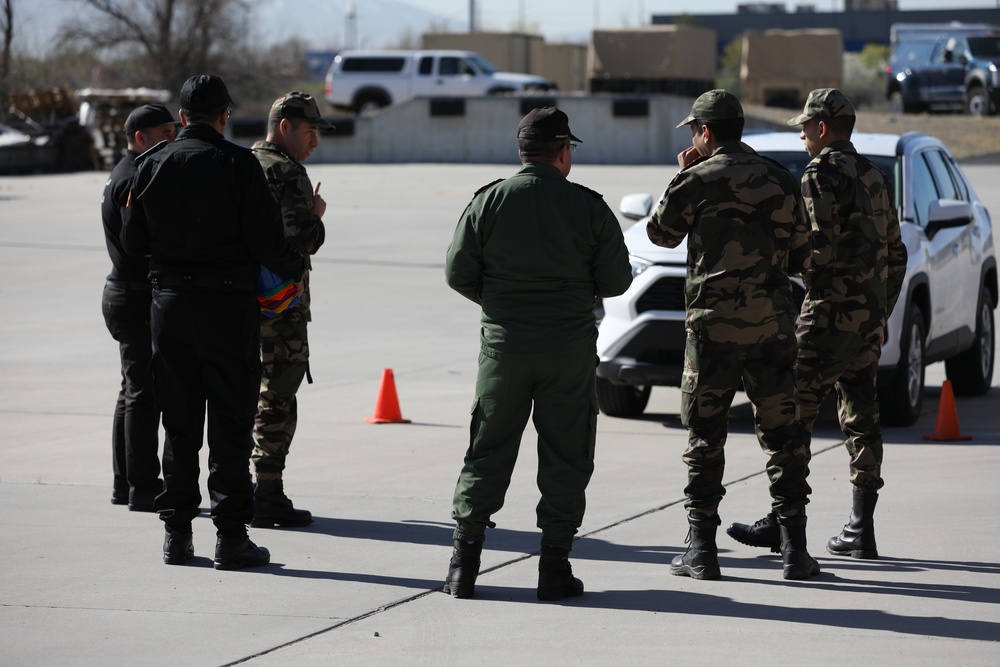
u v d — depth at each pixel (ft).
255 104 311.27
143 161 29.91
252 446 30.32
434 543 32.19
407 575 29.40
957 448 42.88
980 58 205.77
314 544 32.09
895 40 219.20
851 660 23.54
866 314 30.17
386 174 186.09
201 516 35.32
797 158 50.60
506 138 209.77
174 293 29.27
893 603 26.96
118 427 35.81
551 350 26.78
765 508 34.99
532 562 30.45
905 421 46.85
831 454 42.52
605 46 234.17
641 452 42.96
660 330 44.83
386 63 232.94
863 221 30.07
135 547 31.76
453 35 271.08
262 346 33.22
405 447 43.62
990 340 56.59
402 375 58.08
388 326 72.43
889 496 36.32
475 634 25.17
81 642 24.76
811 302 30.63
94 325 72.43
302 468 40.68
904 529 32.86
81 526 33.76
